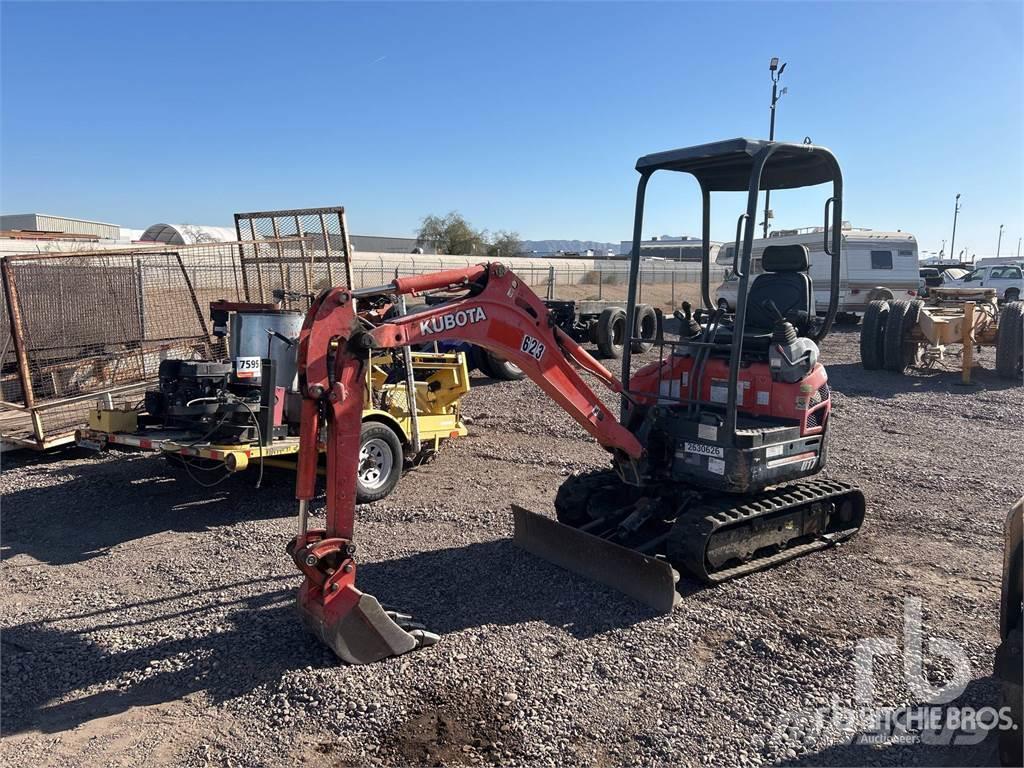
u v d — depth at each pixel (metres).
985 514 6.98
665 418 5.62
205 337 10.59
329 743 3.58
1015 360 14.09
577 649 4.44
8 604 5.18
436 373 8.88
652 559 4.97
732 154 5.12
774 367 5.57
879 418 11.15
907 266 22.47
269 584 5.45
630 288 5.91
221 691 4.04
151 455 9.11
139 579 5.58
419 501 7.34
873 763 3.45
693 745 3.58
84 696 4.04
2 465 8.76
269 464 7.43
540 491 7.71
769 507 5.50
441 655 4.36
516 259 42.28
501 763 3.44
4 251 16.19
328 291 4.13
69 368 9.39
